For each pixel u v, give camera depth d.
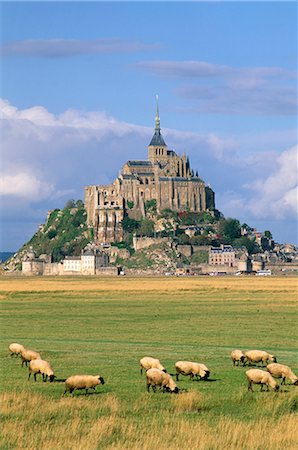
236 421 87.31
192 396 95.56
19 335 170.62
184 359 129.38
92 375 109.25
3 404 94.12
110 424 85.50
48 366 109.81
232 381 109.12
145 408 93.44
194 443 79.75
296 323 191.88
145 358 113.06
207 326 186.75
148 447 78.62
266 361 123.19
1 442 80.50
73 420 88.12
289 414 91.06
